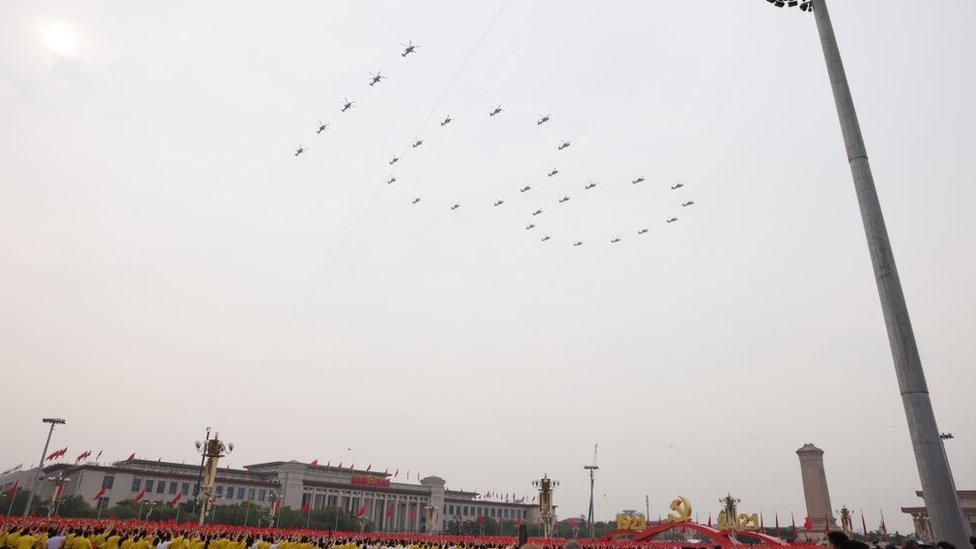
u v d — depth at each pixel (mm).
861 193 10484
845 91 11203
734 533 78875
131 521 73250
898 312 9562
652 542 83875
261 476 151750
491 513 182625
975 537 9906
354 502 155500
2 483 149250
